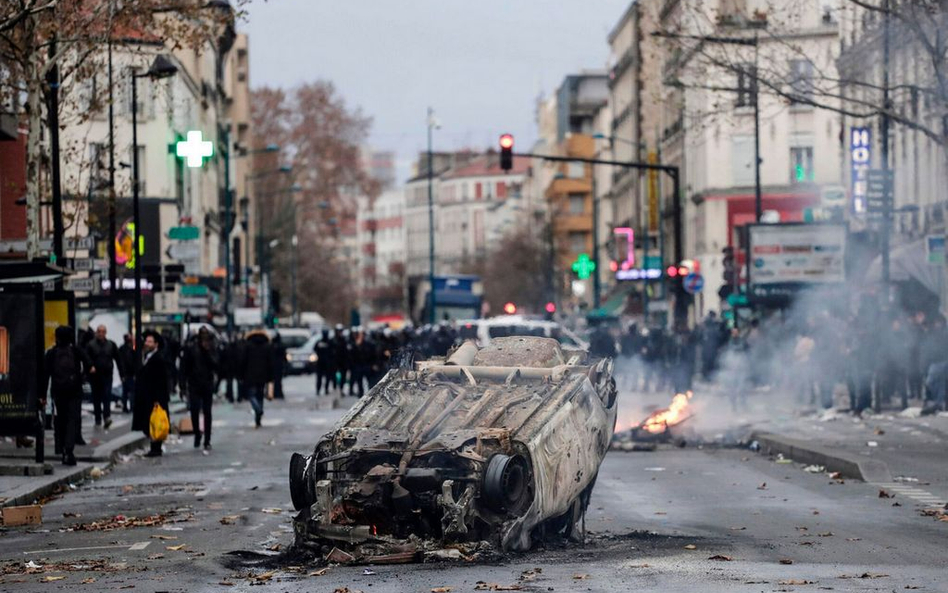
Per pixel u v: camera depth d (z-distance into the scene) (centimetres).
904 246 5716
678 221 5678
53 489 2584
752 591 1353
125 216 7044
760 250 5631
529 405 1667
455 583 1424
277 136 13750
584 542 1747
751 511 2089
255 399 4225
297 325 12938
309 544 1647
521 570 1506
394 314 19500
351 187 13938
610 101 14275
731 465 2828
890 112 3306
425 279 12150
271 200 13488
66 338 2959
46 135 4766
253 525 2000
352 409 1719
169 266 4912
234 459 3169
